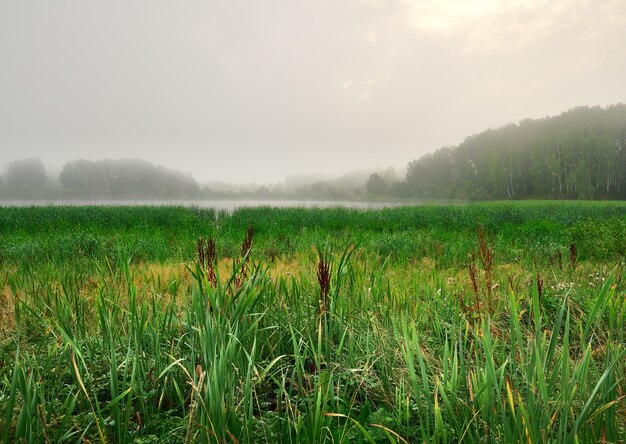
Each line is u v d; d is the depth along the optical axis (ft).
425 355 8.04
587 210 76.84
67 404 7.08
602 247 21.95
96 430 6.50
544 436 4.72
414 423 6.79
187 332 8.93
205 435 5.42
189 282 13.73
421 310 10.98
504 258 23.45
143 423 6.97
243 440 5.66
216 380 5.67
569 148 312.29
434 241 29.45
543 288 13.34
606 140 294.66
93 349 8.25
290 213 64.28
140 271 16.78
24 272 15.43
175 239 32.01
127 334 9.43
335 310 9.64
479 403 5.90
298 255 21.90
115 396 6.38
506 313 10.91
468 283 13.75
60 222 48.85
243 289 8.19
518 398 5.05
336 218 57.57
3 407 6.51
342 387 7.83
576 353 8.75
